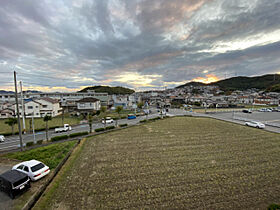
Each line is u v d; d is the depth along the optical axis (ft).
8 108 129.80
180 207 24.91
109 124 101.04
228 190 29.43
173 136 69.05
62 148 52.75
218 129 81.71
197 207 24.88
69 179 33.45
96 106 156.04
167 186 30.91
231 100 281.54
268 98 247.09
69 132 79.10
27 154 47.19
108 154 48.21
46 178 33.81
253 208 24.63
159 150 51.49
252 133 72.59
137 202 26.23
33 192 28.81
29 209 24.49
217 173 35.99
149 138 66.33
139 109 199.82
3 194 28.04
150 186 30.91
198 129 82.12
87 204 25.72
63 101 181.27
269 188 30.14
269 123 94.84
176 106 235.61
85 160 43.62
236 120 111.34
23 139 66.44
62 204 25.68
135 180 33.17
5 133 72.28
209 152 49.26
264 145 55.42
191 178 33.86
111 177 34.40
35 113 126.52
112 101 234.38
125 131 80.33
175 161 42.73
